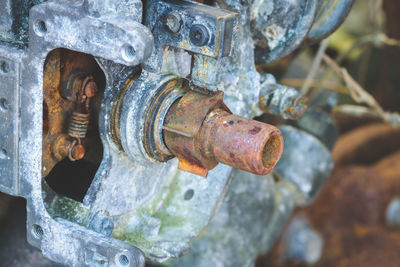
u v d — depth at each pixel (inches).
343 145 34.3
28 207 15.6
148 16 15.1
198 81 15.1
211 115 14.7
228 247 20.6
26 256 19.4
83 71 16.0
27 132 15.2
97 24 14.0
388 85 37.5
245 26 16.6
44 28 14.6
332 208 31.2
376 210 31.1
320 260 30.2
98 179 15.8
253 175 20.8
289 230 27.2
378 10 34.7
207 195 17.7
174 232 17.6
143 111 15.0
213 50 14.6
